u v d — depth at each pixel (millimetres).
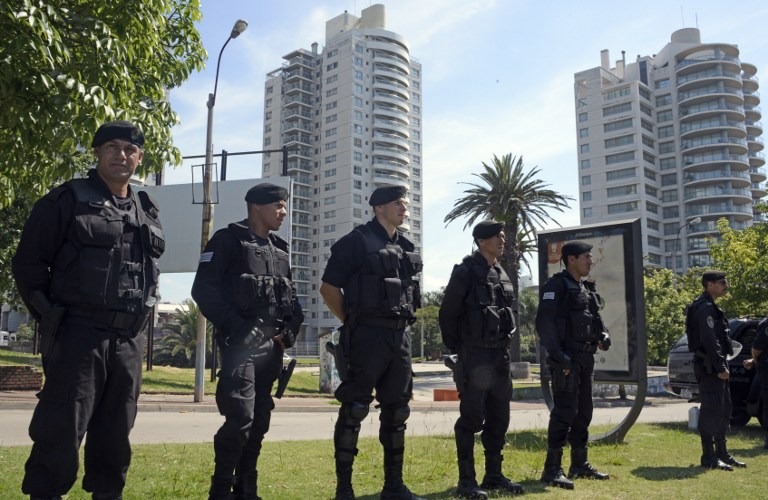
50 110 5480
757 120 98688
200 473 5137
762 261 16391
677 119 94938
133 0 6195
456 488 4836
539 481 5246
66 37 5828
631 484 5172
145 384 17016
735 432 9594
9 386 14219
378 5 108875
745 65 97000
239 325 3787
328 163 102812
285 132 105688
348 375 4234
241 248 3988
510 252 31562
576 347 5352
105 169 3287
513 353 33906
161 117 7164
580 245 5551
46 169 6621
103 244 3129
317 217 102812
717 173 91438
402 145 105625
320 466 5695
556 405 5262
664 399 18922
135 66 7004
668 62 96938
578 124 97250
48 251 3074
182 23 7656
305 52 106938
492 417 5000
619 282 8062
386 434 4355
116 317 3131
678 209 93688
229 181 21266
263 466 5602
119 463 3246
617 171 93062
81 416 3000
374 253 4273
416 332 77812
